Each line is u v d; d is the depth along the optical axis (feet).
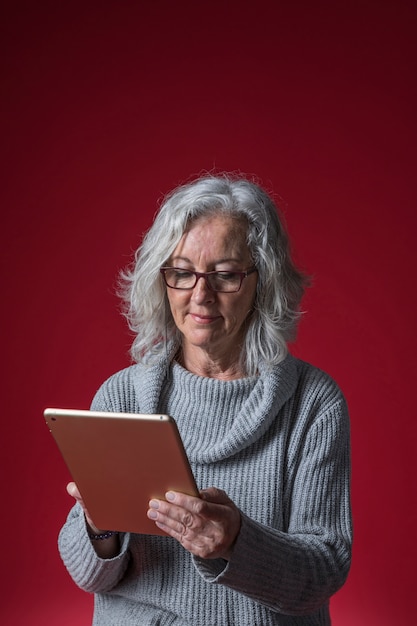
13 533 11.68
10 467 11.66
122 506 5.29
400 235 11.07
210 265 5.71
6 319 11.64
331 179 11.19
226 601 5.72
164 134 11.51
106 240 11.58
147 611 5.87
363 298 11.15
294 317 6.15
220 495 5.14
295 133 11.27
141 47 11.54
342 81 11.16
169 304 6.14
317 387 6.08
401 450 11.12
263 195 6.04
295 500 5.85
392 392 11.12
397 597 11.16
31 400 11.64
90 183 11.59
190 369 6.18
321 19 11.20
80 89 11.60
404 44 11.01
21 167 11.62
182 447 4.81
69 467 5.23
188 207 5.74
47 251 11.60
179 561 5.80
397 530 11.15
